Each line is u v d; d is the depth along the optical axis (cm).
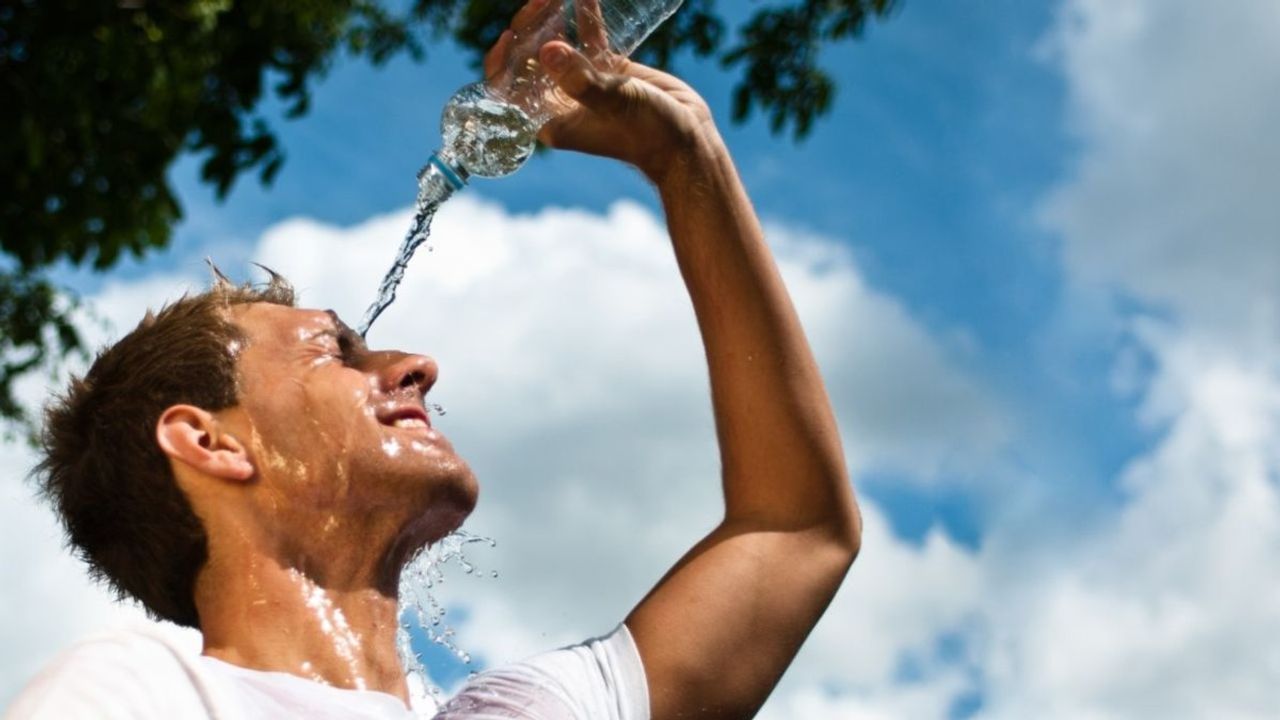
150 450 242
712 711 241
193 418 243
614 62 264
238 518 238
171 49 626
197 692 197
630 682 236
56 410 256
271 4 649
